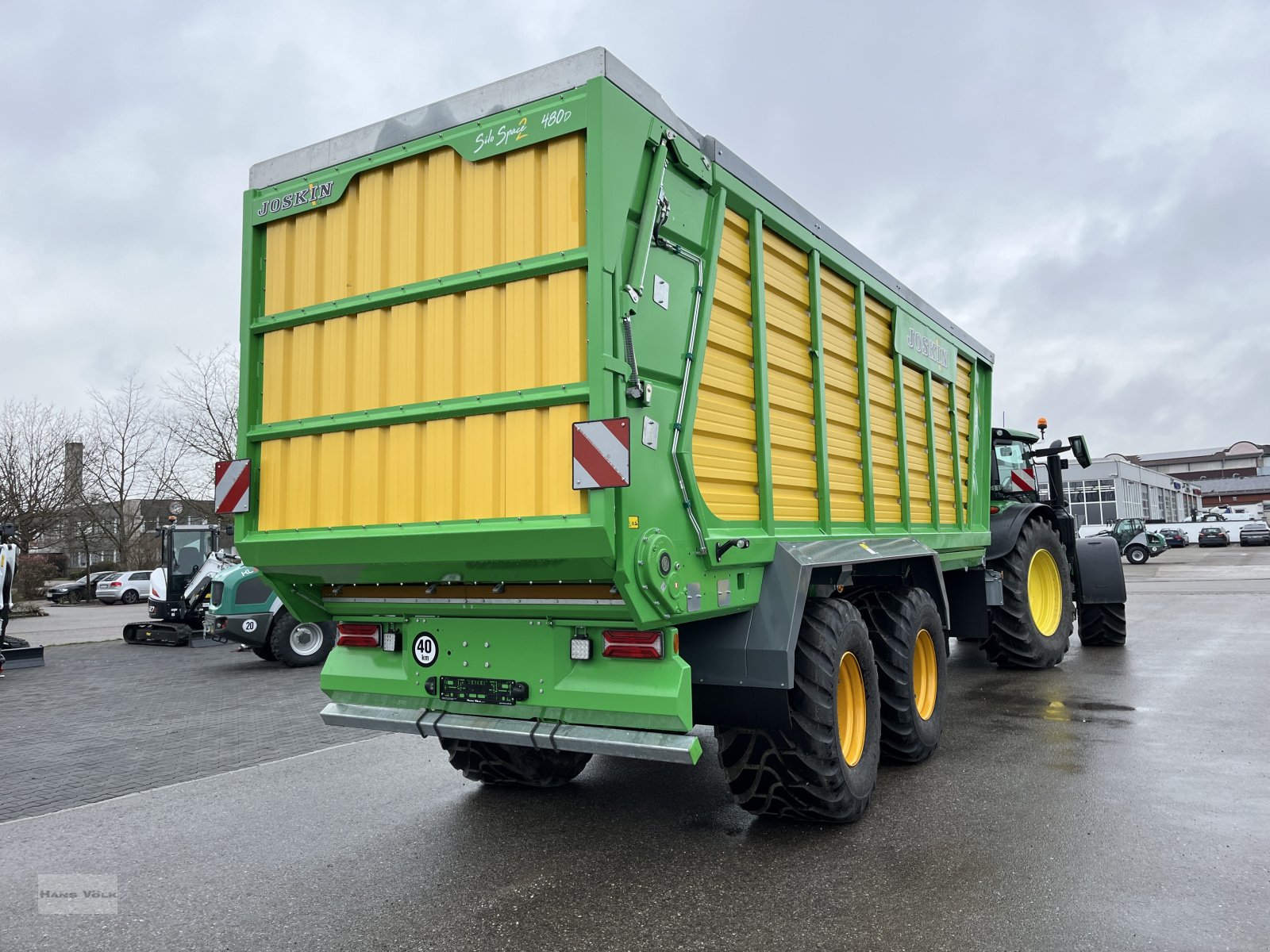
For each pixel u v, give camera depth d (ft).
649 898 10.99
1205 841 12.44
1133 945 9.41
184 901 11.42
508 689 11.89
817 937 9.78
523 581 11.51
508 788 16.33
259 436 13.17
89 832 14.55
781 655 12.16
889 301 18.83
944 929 9.87
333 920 10.66
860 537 16.33
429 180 11.85
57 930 10.62
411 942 9.96
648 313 10.84
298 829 14.35
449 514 11.27
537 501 10.57
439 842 13.44
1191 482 291.99
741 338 13.21
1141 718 20.44
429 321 11.68
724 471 12.48
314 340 12.84
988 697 23.38
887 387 18.88
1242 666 27.40
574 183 10.51
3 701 30.04
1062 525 31.48
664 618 10.71
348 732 22.76
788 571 12.69
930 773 16.26
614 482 9.66
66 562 138.21
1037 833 12.89
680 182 11.81
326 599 13.67
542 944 9.83
